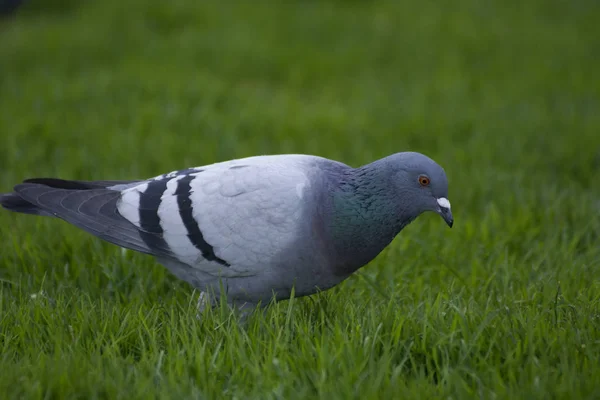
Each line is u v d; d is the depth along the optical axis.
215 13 23.98
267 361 5.61
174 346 6.03
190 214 6.59
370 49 21.41
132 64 18.75
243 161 6.96
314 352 5.82
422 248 8.79
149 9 23.72
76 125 14.18
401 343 5.93
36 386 5.18
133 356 6.06
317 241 6.45
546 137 14.23
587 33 24.69
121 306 6.93
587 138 13.78
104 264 7.91
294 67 19.55
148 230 6.71
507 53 21.80
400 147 13.75
